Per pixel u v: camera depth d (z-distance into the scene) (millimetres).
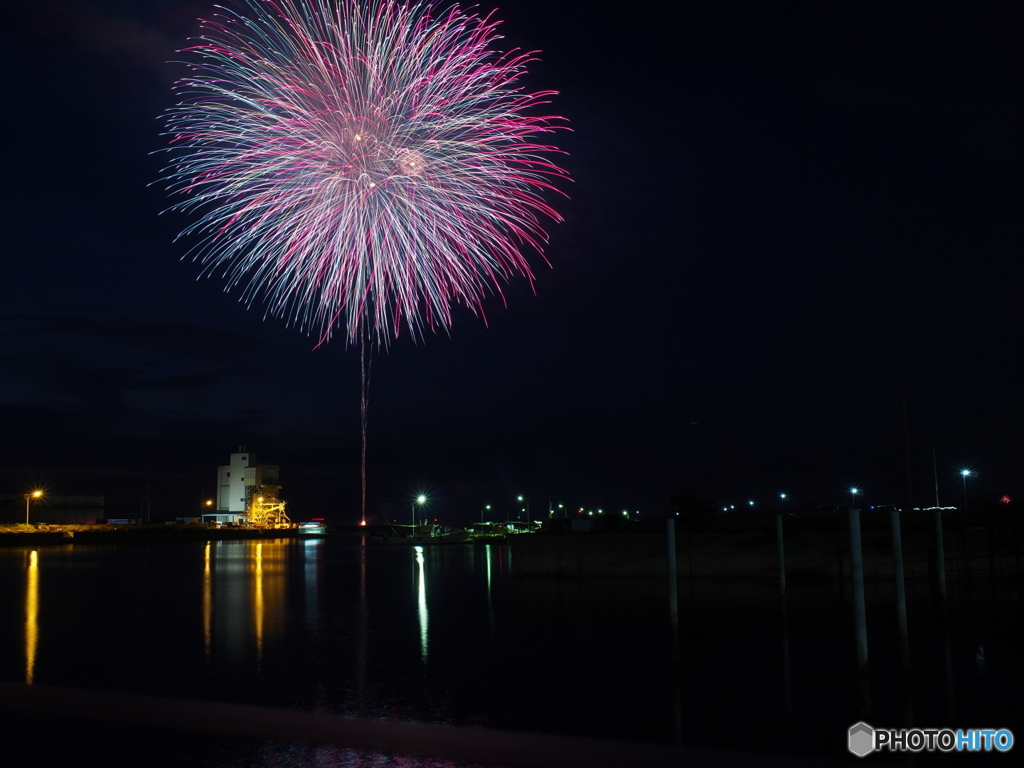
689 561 53031
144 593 54219
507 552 128375
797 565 50656
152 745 16797
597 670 27297
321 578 68188
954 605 41125
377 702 23047
